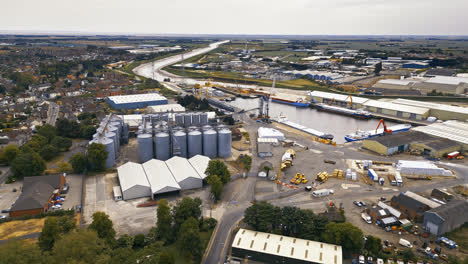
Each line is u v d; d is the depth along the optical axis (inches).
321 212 4958.2
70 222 4247.0
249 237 4104.3
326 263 3654.0
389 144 7593.5
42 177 5516.7
